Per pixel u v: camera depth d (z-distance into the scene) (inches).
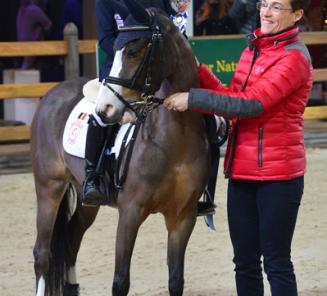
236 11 582.6
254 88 213.2
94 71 621.9
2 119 637.9
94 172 252.2
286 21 215.5
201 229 378.6
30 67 625.3
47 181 281.4
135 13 221.5
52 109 283.1
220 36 528.1
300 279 307.3
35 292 299.0
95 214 288.8
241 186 226.7
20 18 614.9
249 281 230.5
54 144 278.4
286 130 218.1
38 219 283.1
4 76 623.5
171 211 243.0
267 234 220.7
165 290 298.8
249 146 219.8
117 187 241.0
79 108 271.4
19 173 501.4
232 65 532.4
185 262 330.6
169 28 228.2
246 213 227.6
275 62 215.2
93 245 354.9
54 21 671.8
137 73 220.8
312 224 383.6
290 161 218.2
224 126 246.8
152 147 234.5
